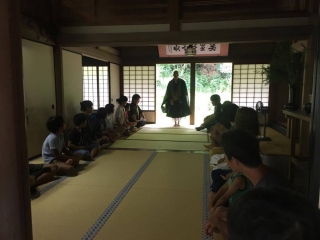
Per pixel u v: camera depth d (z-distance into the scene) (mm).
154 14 4703
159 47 7316
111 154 4422
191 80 7660
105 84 7500
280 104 7254
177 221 2242
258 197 457
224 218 1295
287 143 5141
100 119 5090
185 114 7430
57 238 1991
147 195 2777
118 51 7777
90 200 2666
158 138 5727
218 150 4031
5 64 772
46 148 3514
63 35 4852
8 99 781
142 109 8109
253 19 4434
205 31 4547
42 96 4504
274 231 399
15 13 787
